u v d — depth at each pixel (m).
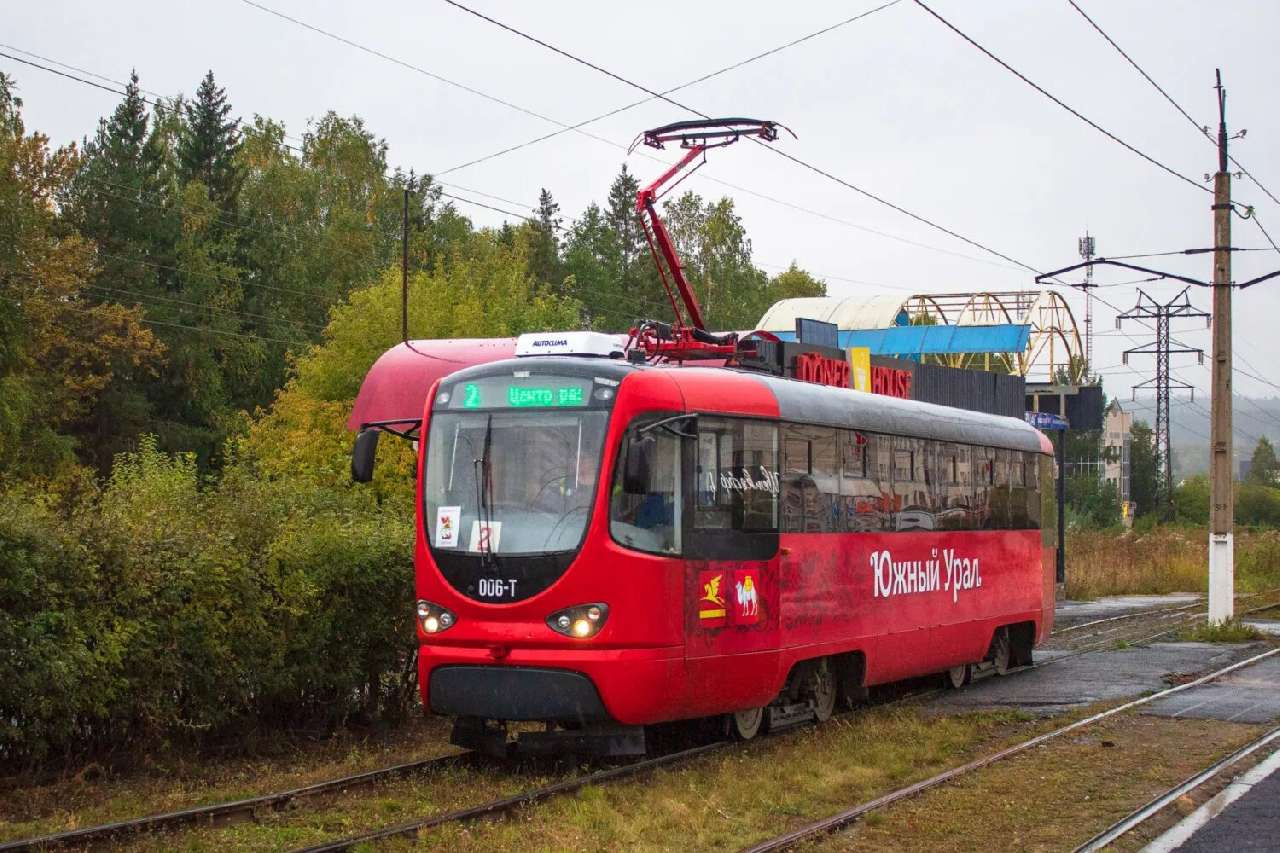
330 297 63.88
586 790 10.66
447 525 11.98
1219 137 25.45
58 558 10.32
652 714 11.69
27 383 44.91
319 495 14.22
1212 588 25.31
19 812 9.75
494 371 12.27
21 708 10.00
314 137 69.44
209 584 11.41
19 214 45.53
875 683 15.37
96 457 52.47
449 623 11.86
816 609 14.06
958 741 13.52
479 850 8.98
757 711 13.62
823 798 10.95
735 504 12.84
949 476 17.44
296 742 12.78
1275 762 12.38
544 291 64.12
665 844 9.37
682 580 12.06
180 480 14.23
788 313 52.00
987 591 18.36
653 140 17.55
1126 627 27.33
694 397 12.48
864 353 25.66
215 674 11.52
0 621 9.72
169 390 56.91
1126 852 9.09
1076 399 46.62
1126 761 12.34
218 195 63.53
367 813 10.02
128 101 59.44
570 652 11.45
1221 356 25.42
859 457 15.18
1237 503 112.81
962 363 48.44
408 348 24.42
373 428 12.69
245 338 60.53
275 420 34.81
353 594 13.16
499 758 12.32
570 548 11.51
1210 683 18.14
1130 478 97.19
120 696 10.82
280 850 8.84
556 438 11.84
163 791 10.59
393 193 70.88
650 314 82.69
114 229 57.19
